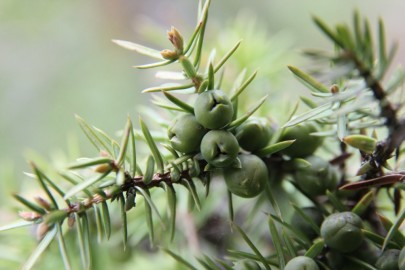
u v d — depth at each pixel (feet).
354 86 0.75
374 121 0.81
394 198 0.82
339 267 0.79
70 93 1.84
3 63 1.86
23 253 0.99
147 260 1.02
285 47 1.13
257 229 0.94
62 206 0.90
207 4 0.78
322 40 1.91
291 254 0.80
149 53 0.79
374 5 1.94
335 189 0.83
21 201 0.76
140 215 0.99
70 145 1.01
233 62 1.10
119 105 1.81
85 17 1.88
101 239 0.77
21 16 1.84
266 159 0.83
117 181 0.75
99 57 1.87
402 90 0.81
